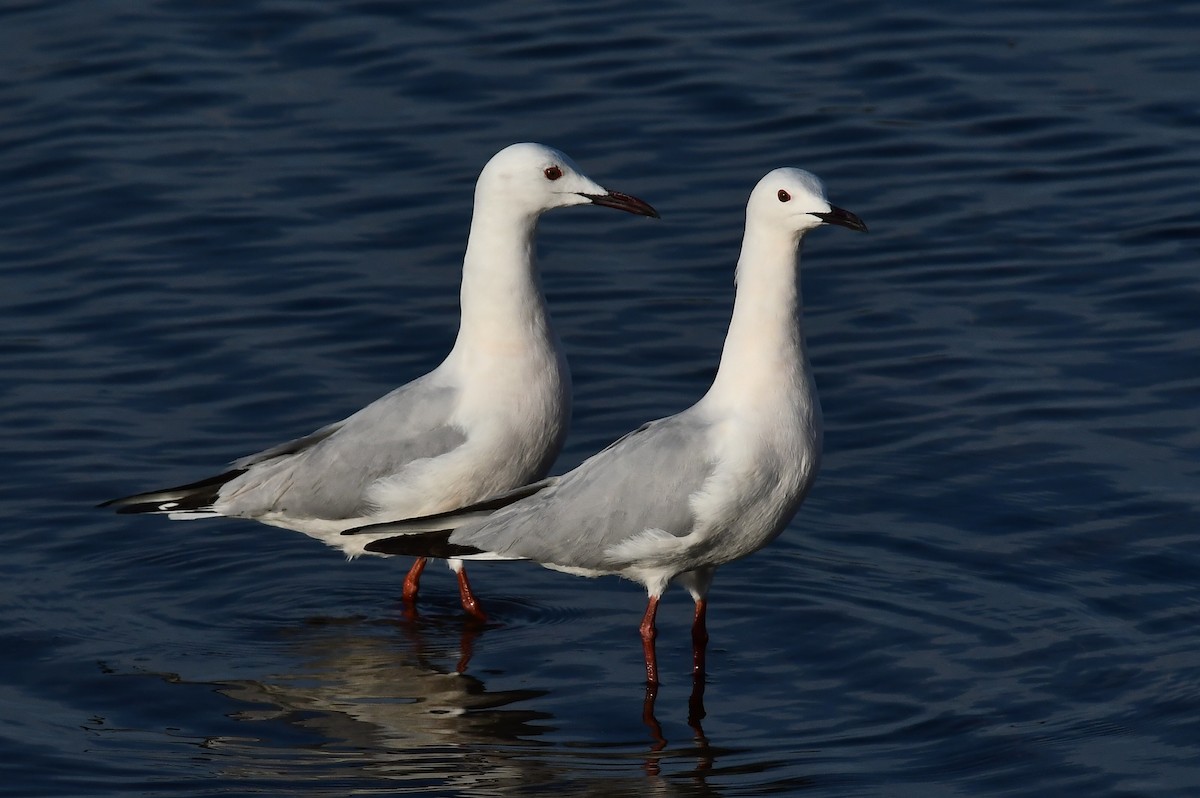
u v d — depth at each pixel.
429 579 14.47
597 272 18.77
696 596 12.91
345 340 17.62
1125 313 17.69
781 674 12.68
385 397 13.69
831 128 21.28
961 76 22.36
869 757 11.50
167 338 17.69
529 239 13.30
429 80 22.44
